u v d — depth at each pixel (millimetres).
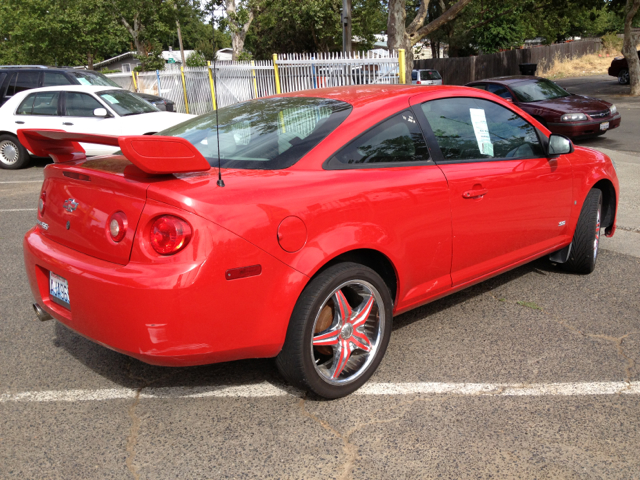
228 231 2311
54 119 10367
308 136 2863
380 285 2854
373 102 3102
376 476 2260
